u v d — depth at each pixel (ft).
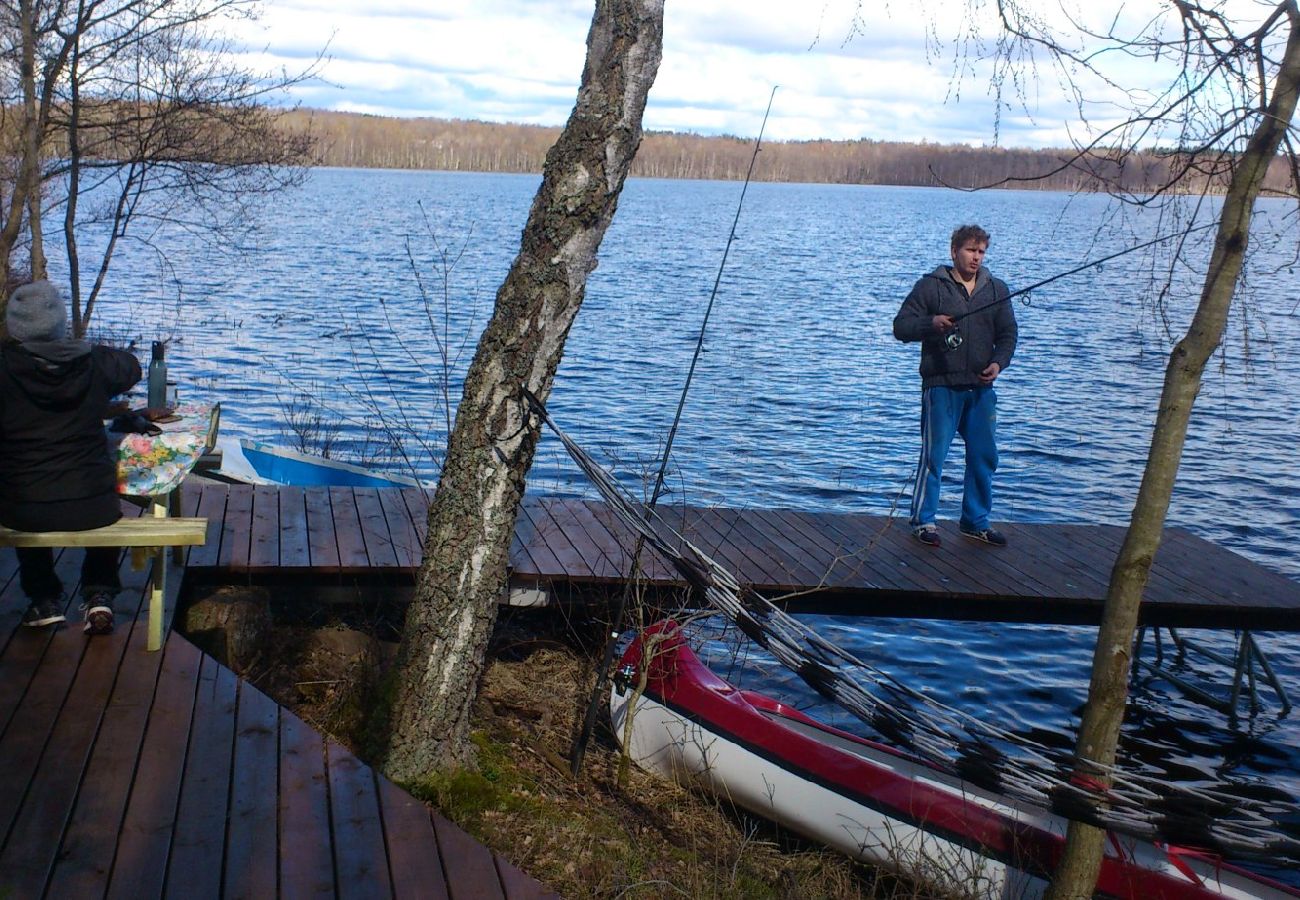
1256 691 28.66
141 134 42.78
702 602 23.49
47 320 15.43
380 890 11.46
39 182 39.65
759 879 16.22
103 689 15.40
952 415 27.48
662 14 14.02
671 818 18.17
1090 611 25.34
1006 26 14.11
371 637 22.02
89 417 15.98
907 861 16.30
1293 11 12.12
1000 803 16.88
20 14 36.96
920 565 26.11
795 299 115.65
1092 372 76.28
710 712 18.80
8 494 15.69
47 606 17.15
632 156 14.33
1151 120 13.30
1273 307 101.50
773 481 47.01
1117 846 14.97
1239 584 26.45
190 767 13.52
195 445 17.29
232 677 16.01
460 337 79.82
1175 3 12.96
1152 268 14.60
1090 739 13.21
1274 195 12.72
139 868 11.49
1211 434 57.26
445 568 15.05
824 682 14.60
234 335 76.64
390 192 382.22
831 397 64.69
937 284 26.96
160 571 16.48
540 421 14.93
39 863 11.44
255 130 43.75
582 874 14.48
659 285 124.26
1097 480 49.21
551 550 24.57
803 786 17.69
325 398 58.13
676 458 49.19
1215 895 14.40
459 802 15.11
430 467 45.19
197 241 142.10
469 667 15.48
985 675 28.86
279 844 12.10
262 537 23.90
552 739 20.03
